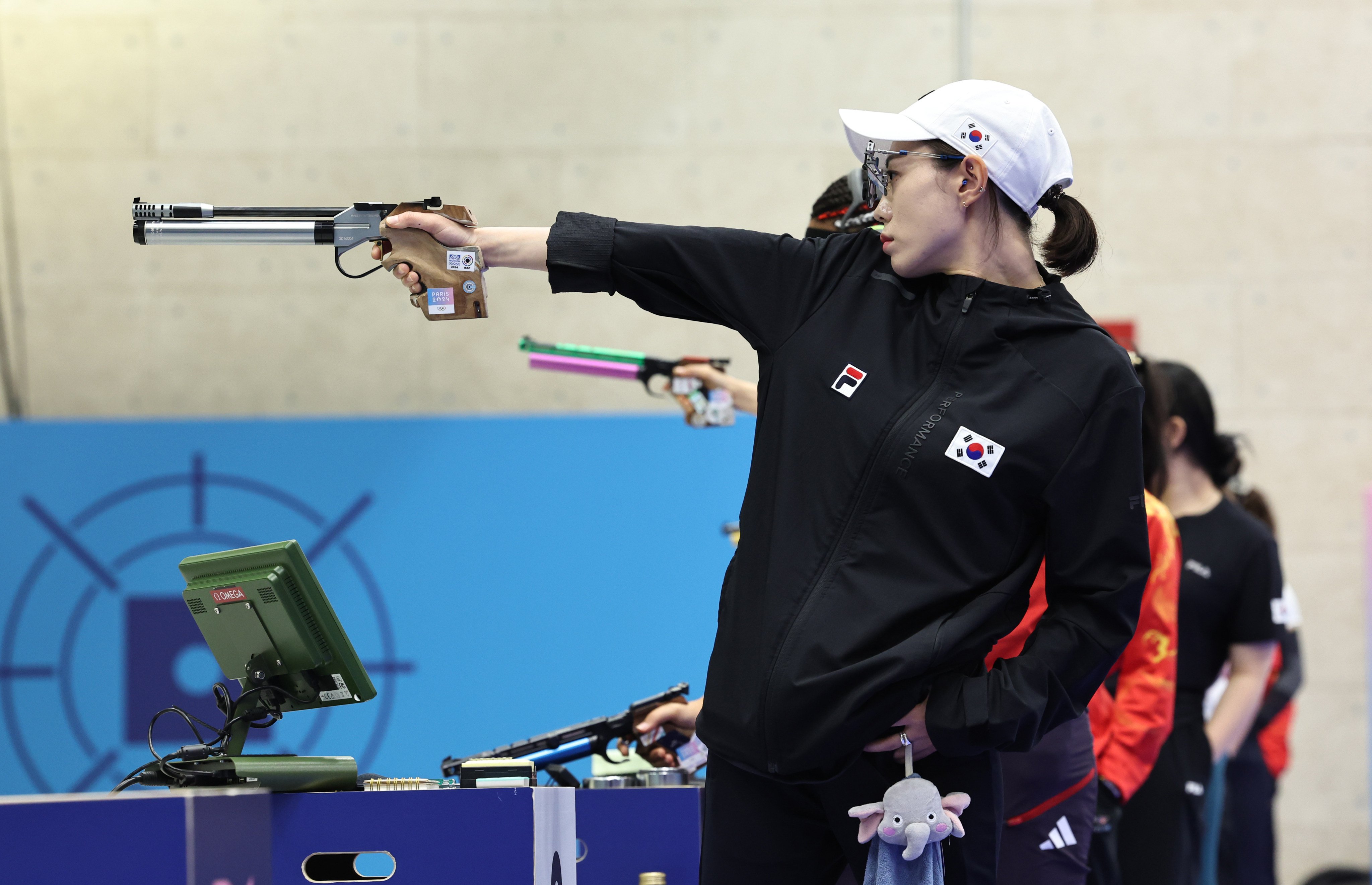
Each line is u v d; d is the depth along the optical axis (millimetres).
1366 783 17547
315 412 18031
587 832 6816
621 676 15695
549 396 18094
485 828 6027
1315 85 18094
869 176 5836
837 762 5320
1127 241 18125
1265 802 13000
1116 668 9219
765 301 5797
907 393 5445
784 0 18297
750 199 18234
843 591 5277
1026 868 7305
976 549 5316
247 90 18203
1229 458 10758
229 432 16109
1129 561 5355
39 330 18094
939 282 5672
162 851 5027
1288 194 18078
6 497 15891
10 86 18156
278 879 5910
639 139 18281
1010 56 18172
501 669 15680
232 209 6059
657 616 15836
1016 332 5422
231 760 5871
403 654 15664
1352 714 17656
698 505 16062
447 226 5934
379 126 18219
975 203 5590
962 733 5148
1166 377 9938
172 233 6023
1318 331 18000
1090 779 7523
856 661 5168
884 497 5328
